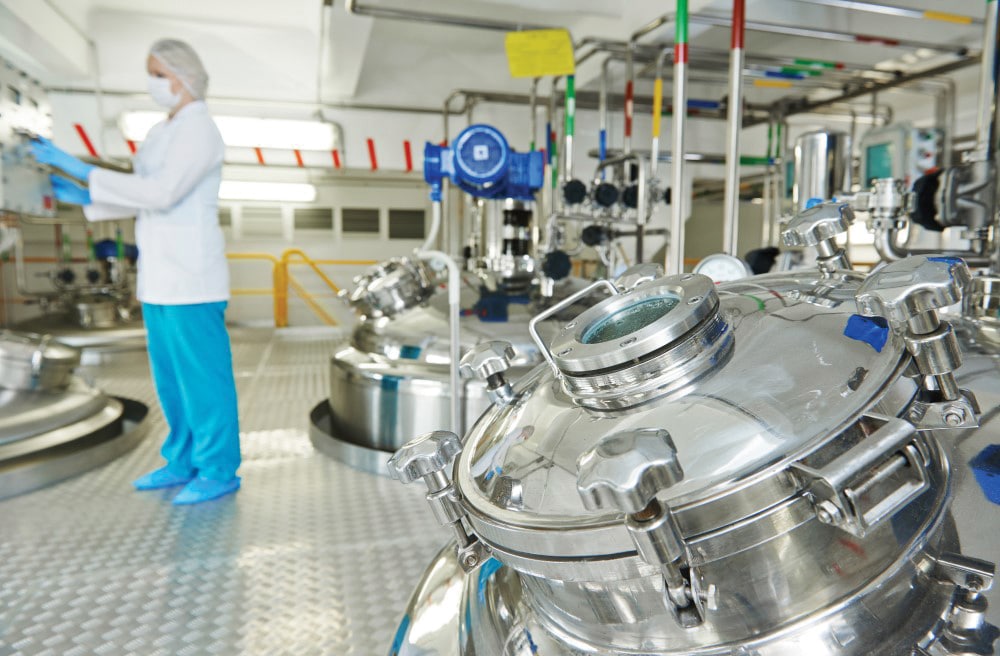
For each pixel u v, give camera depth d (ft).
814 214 2.43
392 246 30.50
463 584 2.87
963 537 1.90
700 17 11.28
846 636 1.74
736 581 1.73
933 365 1.70
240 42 16.84
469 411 7.26
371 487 7.29
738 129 6.39
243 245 29.22
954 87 17.15
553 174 15.55
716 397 1.80
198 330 7.00
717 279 5.33
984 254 5.90
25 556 5.67
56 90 16.28
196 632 4.47
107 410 9.57
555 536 1.74
